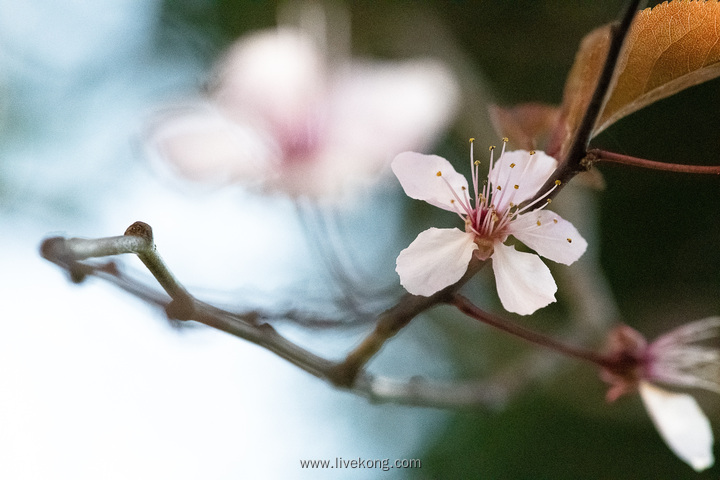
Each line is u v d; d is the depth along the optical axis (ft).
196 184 0.89
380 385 0.82
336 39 0.90
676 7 0.72
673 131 1.00
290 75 0.88
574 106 0.74
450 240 0.73
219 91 0.89
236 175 0.89
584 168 0.71
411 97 0.89
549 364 0.96
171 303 0.72
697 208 1.05
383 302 0.84
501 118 0.76
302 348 0.76
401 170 0.73
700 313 1.04
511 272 0.72
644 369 0.81
